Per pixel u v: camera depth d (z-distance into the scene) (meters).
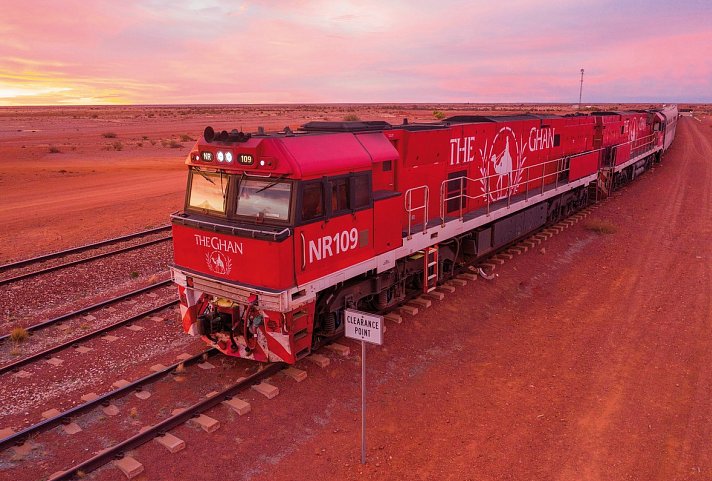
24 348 10.19
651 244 18.19
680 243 18.25
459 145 13.57
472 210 14.58
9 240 17.70
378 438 7.59
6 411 8.02
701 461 7.14
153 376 8.72
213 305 9.00
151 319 11.38
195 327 9.39
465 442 7.54
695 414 8.25
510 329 11.60
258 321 8.33
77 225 19.86
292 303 8.09
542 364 9.94
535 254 16.58
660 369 9.70
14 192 26.19
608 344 10.73
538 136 18.22
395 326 10.98
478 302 12.73
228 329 8.99
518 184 16.58
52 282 13.64
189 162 9.30
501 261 15.23
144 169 35.84
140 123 93.31
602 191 25.00
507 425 7.96
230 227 8.31
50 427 7.48
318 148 8.55
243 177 8.56
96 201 24.20
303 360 9.39
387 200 10.05
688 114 146.88
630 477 6.84
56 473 6.57
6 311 11.96
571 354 10.32
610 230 19.64
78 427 7.48
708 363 9.88
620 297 13.36
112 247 17.03
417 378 9.34
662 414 8.27
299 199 8.03
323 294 9.30
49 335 10.74
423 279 12.41
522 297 13.44
